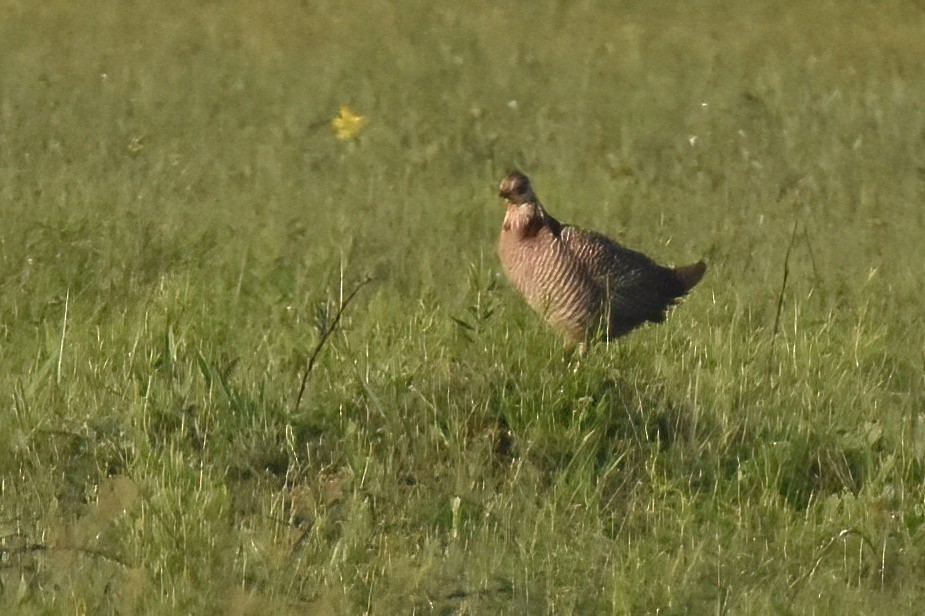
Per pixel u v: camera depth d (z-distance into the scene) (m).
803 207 21.73
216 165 23.47
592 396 12.49
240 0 37.66
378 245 18.88
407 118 27.09
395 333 14.37
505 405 12.30
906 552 10.71
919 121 27.28
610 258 13.95
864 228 20.56
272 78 30.05
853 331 15.04
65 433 11.73
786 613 9.80
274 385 12.74
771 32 35.69
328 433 12.11
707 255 18.39
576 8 38.44
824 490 11.89
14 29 33.66
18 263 16.67
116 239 17.64
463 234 19.67
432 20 36.50
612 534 10.91
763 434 12.48
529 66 32.03
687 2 39.16
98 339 13.70
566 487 11.29
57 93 28.09
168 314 13.83
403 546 10.41
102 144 24.16
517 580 10.07
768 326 15.43
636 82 30.61
